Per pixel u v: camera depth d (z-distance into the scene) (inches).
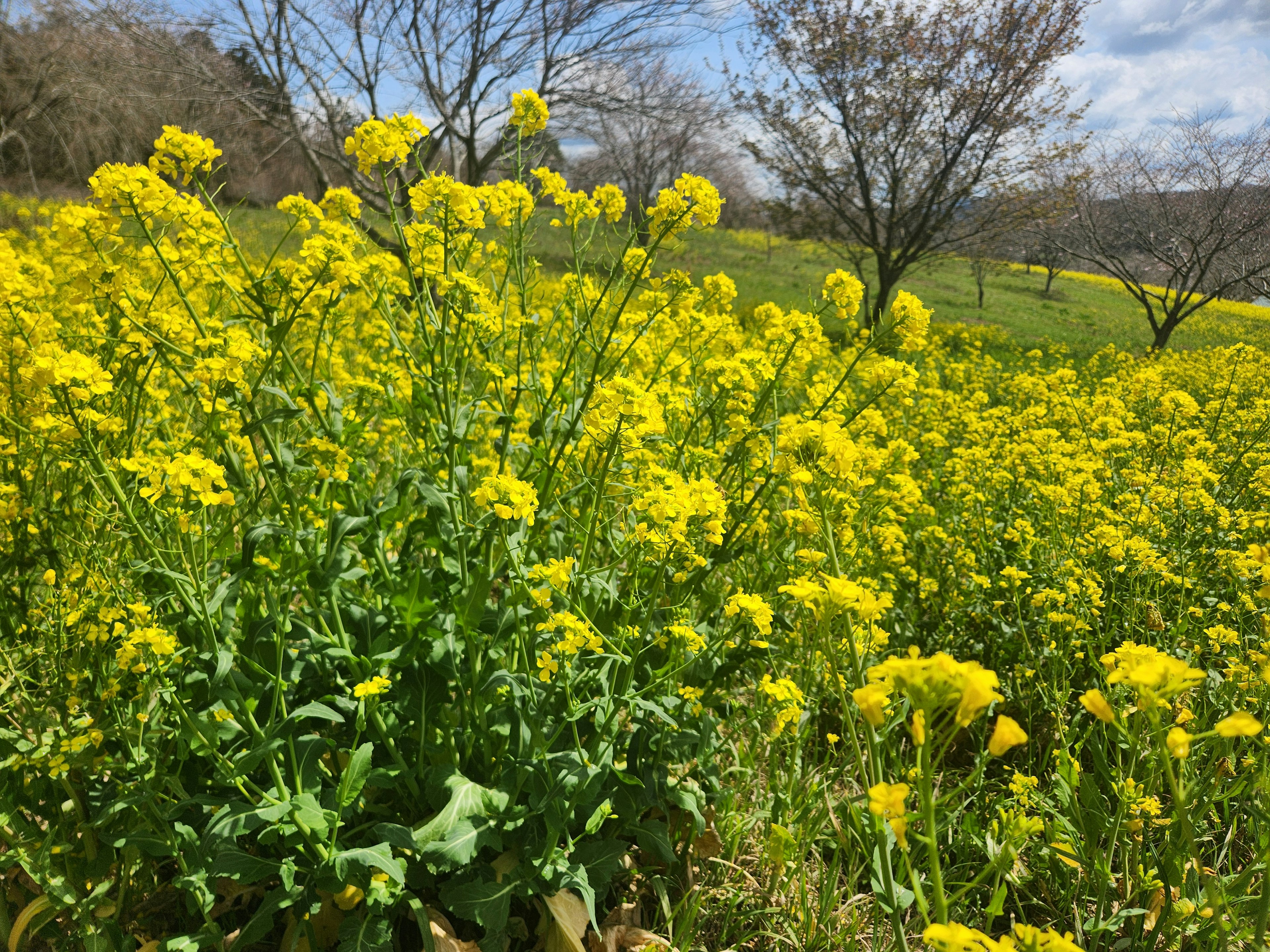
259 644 74.2
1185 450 147.6
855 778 100.3
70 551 83.0
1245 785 80.8
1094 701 42.8
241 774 67.7
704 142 965.8
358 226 98.1
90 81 514.3
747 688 112.0
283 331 78.4
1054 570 118.8
